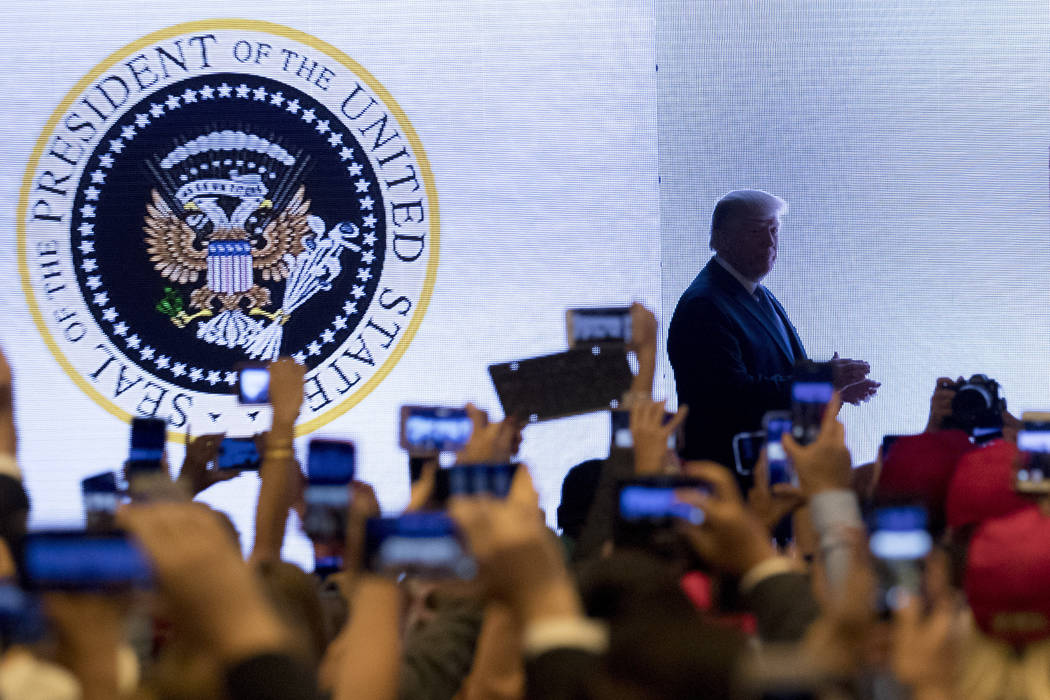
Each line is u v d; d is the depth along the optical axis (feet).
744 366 42.80
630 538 9.39
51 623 5.62
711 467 9.73
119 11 45.37
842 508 10.77
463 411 14.97
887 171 44.34
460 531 7.22
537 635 6.51
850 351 44.14
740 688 6.07
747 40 44.55
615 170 44.75
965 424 28.84
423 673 11.38
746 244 43.55
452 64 45.11
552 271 44.83
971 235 44.34
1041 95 44.37
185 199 45.39
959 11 44.37
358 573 8.73
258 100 45.29
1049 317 44.24
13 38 45.32
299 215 45.19
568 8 45.01
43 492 44.91
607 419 43.98
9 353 45.06
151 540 5.62
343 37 45.24
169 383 45.16
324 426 44.73
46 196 45.21
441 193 45.06
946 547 12.84
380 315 44.98
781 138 44.42
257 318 45.11
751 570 9.53
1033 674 11.09
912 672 9.52
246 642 5.67
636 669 6.11
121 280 45.24
